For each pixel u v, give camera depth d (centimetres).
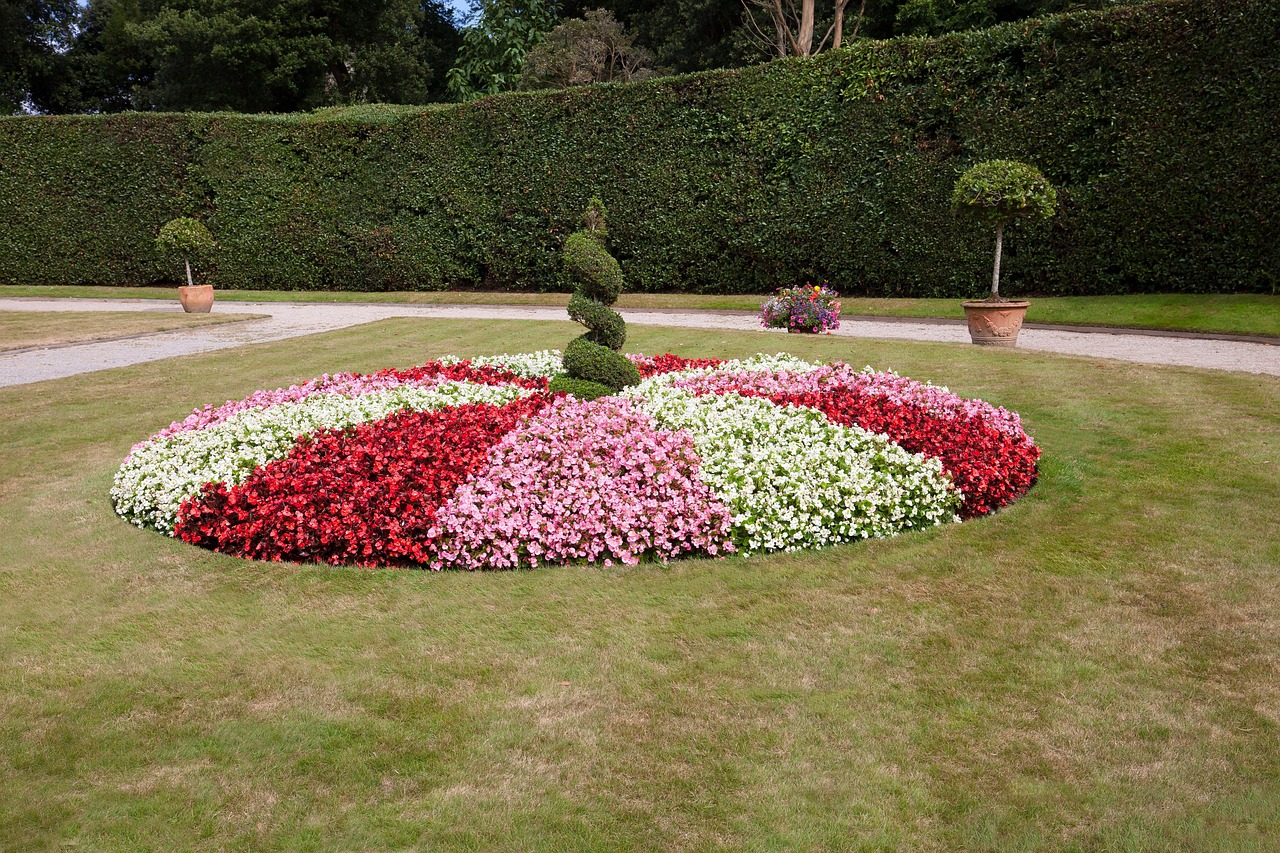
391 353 1159
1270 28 1359
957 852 247
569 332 1302
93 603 420
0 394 943
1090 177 1552
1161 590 400
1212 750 286
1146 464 588
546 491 488
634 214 2044
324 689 334
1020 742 293
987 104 1619
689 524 467
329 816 264
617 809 265
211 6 3447
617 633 376
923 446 567
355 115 2344
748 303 1816
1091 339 1284
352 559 474
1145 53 1462
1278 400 739
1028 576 421
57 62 4134
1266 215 1408
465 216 2236
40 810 267
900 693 324
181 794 275
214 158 2370
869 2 2817
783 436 576
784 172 1866
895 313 1623
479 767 286
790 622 382
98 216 2434
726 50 3019
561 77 3062
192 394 939
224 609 410
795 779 278
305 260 2397
